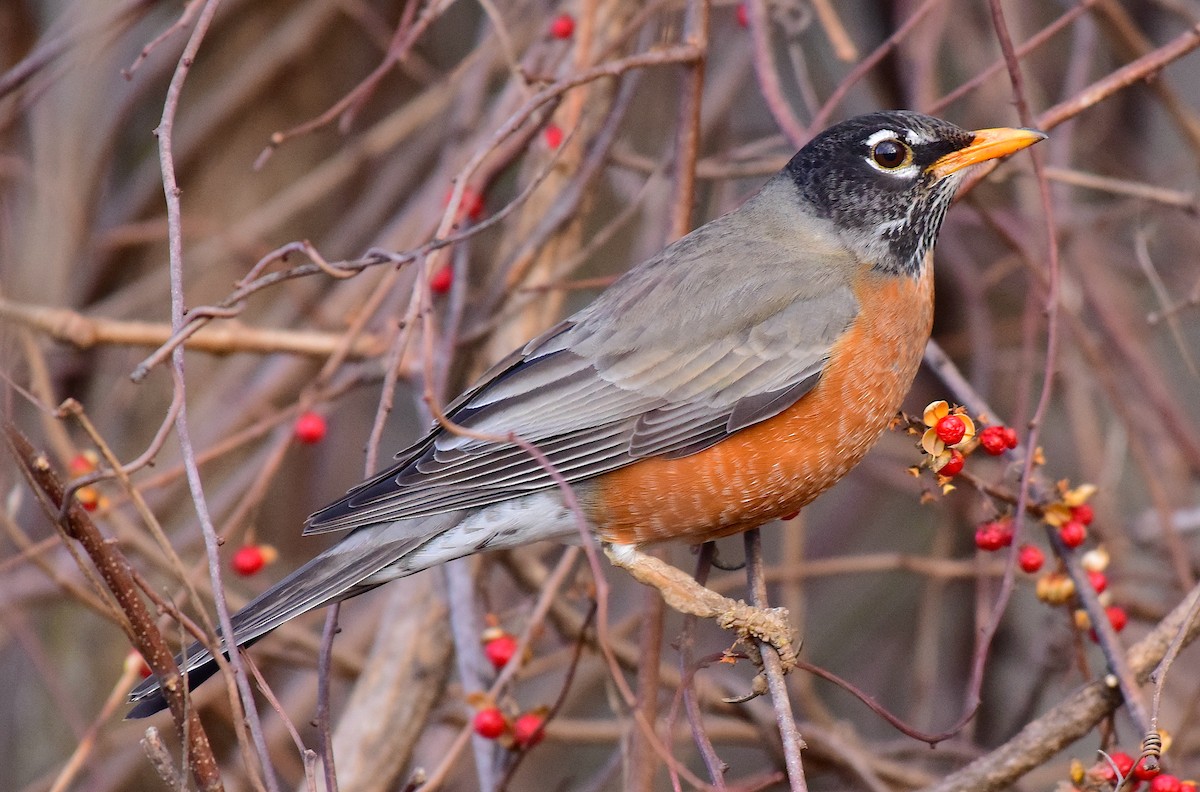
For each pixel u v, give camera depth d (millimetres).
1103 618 6691
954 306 12414
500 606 10875
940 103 8070
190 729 5316
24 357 8852
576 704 11500
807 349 7570
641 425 7578
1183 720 8219
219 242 11078
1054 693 11016
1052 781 9773
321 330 10469
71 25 9375
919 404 12172
